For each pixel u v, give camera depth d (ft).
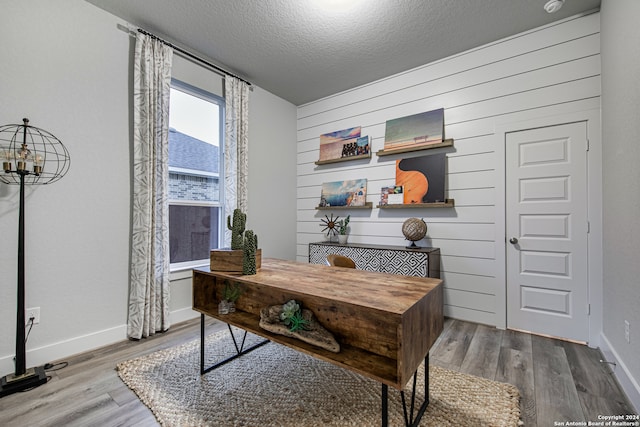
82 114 7.75
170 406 5.45
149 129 8.75
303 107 14.82
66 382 6.28
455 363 7.13
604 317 7.54
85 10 7.80
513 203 9.23
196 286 6.61
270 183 13.51
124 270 8.55
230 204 11.32
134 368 6.80
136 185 8.63
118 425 4.99
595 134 8.03
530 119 8.95
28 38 6.92
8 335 6.63
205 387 6.07
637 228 5.32
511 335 8.82
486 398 5.66
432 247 10.65
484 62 9.73
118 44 8.44
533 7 7.98
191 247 10.64
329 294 4.55
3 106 6.59
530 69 8.96
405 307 3.91
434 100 10.73
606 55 7.22
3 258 6.59
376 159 12.19
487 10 8.09
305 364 7.05
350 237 12.95
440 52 10.18
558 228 8.56
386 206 11.27
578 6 7.98
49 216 7.23
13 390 5.87
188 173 10.55
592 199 8.06
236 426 4.94
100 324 8.05
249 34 9.17
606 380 6.32
